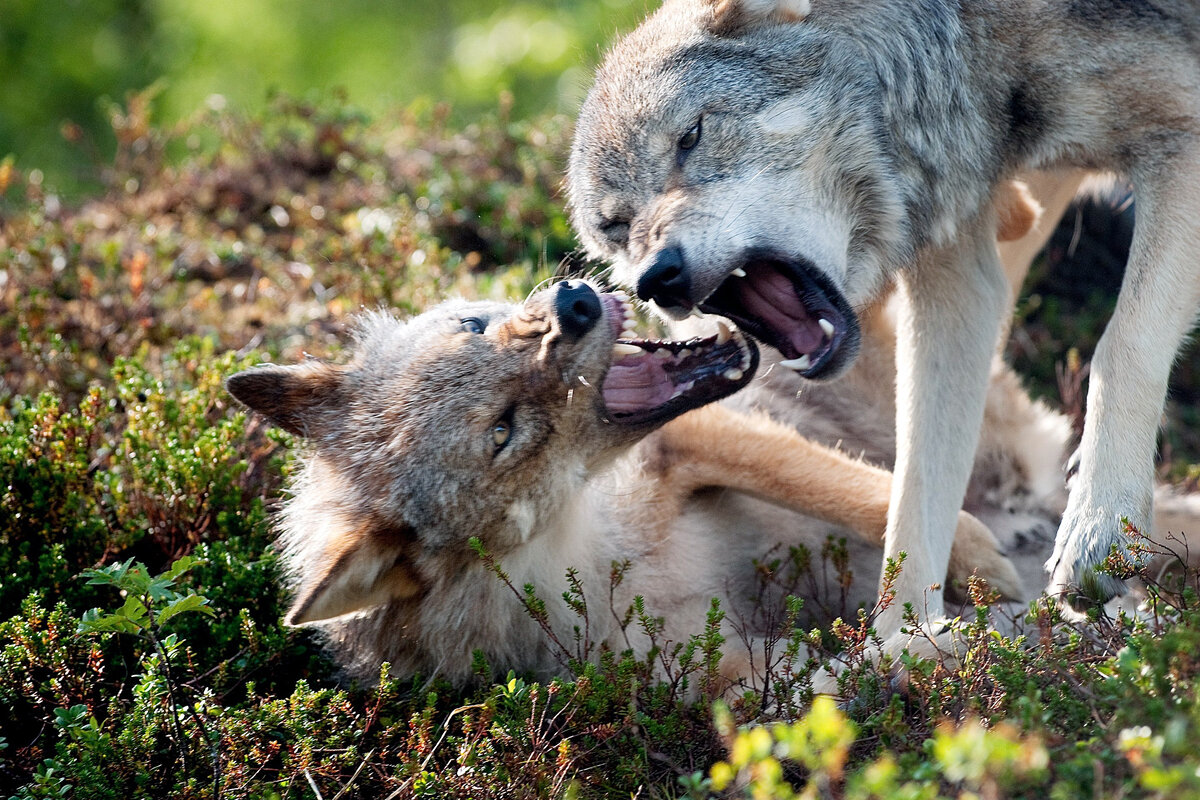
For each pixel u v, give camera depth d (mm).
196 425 9414
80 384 10508
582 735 6848
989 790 4547
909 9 8305
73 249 12234
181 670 7570
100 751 6566
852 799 4617
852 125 8273
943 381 8688
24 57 35438
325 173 15023
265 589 8438
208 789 6547
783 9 8258
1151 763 4430
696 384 8242
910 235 8547
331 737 6883
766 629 8695
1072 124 8070
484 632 8391
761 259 7945
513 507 8086
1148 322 7547
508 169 14453
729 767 5117
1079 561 7324
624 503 9219
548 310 7840
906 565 8180
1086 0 7875
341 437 8398
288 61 35469
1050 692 5871
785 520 9766
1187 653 5277
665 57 8242
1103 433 7492
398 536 7953
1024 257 10000
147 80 35438
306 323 11672
